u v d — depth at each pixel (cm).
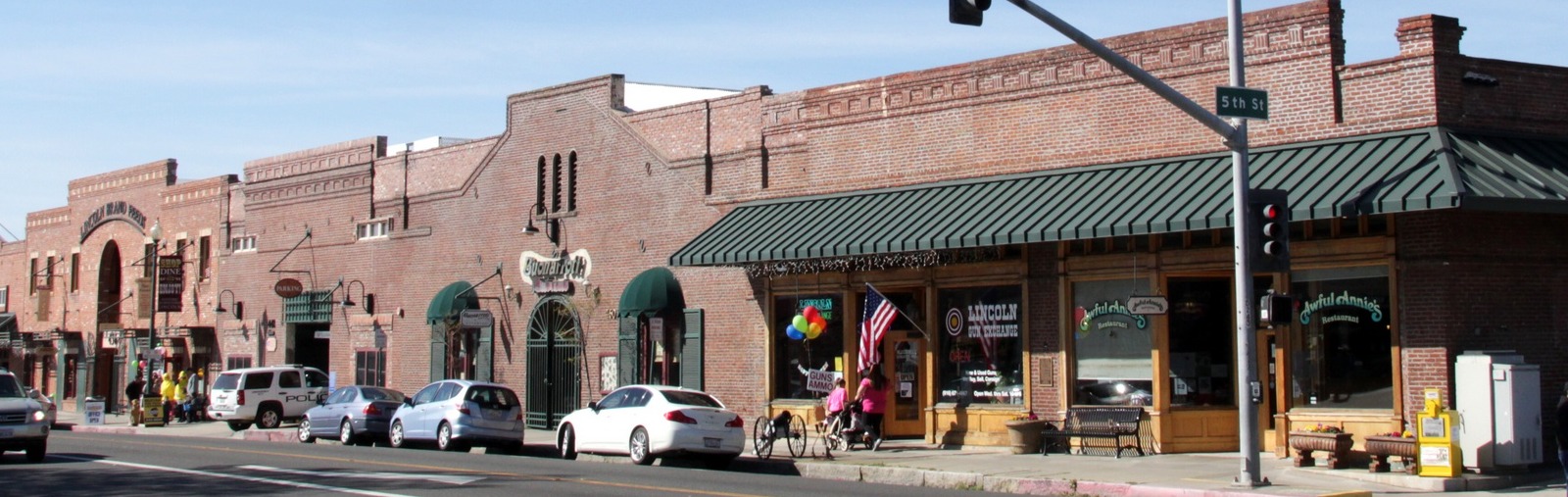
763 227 2906
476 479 2044
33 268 6131
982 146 2694
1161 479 1984
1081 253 2508
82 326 5697
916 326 2767
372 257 4200
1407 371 2116
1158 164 2431
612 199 3441
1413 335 2112
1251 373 1861
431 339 3919
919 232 2545
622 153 3422
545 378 3594
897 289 2856
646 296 3197
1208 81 2391
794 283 2988
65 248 5900
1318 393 2238
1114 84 2509
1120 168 2478
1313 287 2255
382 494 1809
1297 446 2055
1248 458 1867
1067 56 2578
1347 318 2208
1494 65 2212
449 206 3944
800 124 3016
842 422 2680
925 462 2367
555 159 3616
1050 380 2533
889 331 2892
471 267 3847
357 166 4284
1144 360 2416
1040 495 2008
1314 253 2239
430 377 3916
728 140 3169
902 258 2742
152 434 3862
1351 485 1902
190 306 5094
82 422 4822
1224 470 2109
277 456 2656
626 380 3334
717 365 3150
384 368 4116
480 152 3856
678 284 3253
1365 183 2056
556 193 3612
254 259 4734
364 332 4203
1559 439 1702
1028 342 2567
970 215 2538
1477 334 2103
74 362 5784
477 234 3834
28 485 1978
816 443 2808
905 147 2822
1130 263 2428
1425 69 2158
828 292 2930
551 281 3575
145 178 5403
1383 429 2131
